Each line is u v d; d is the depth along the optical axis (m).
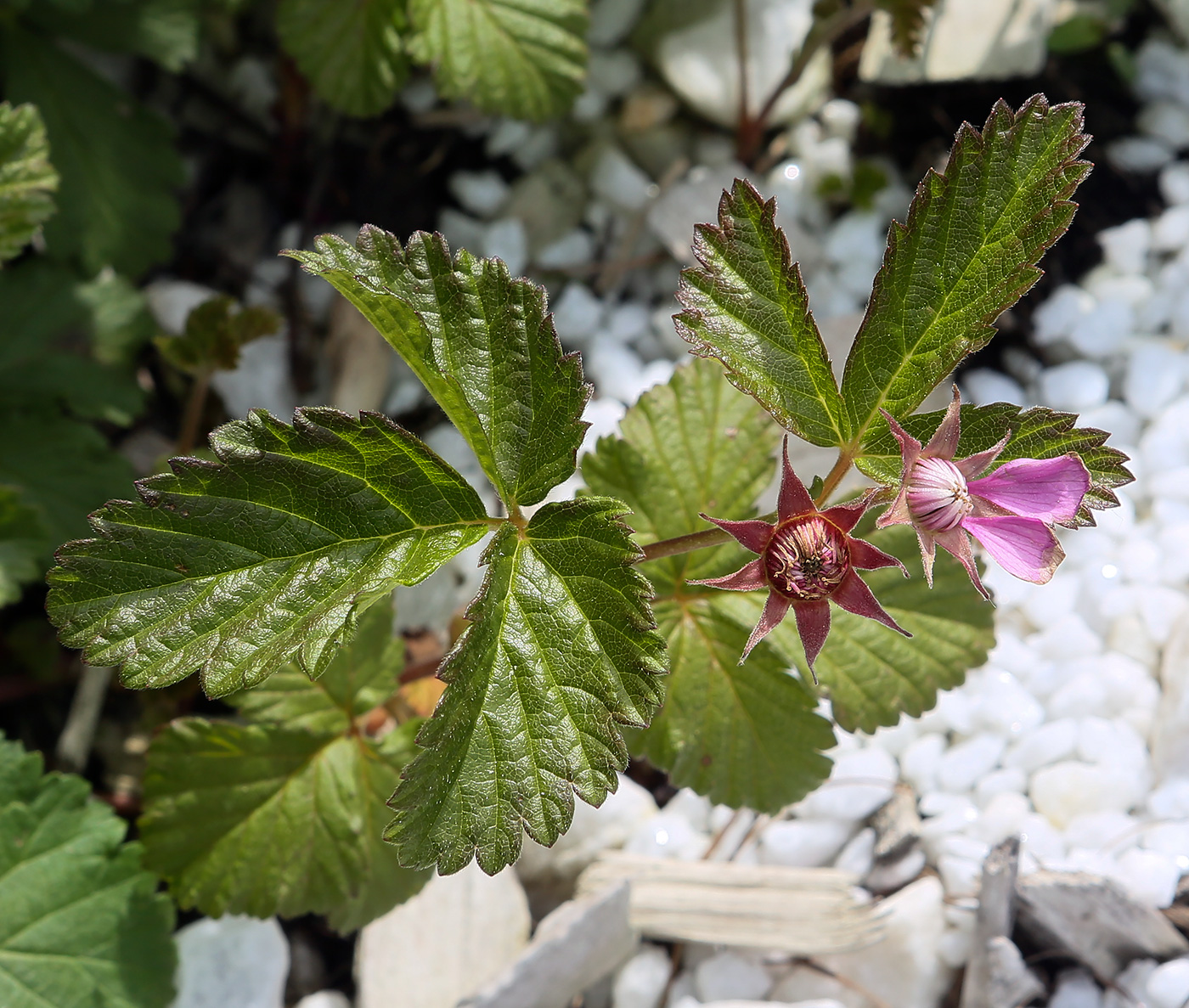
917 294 0.19
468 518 0.19
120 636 0.18
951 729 0.27
